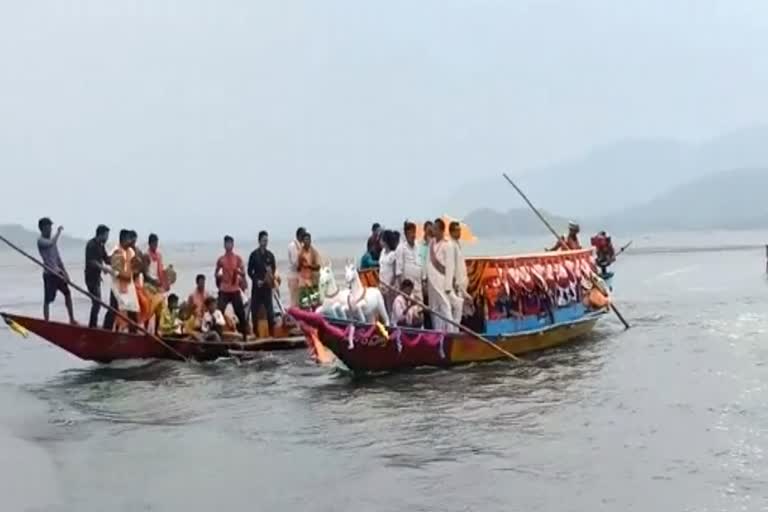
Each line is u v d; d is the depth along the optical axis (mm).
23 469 9672
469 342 15375
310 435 10961
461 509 8086
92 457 10156
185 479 9250
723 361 15578
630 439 10328
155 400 13344
